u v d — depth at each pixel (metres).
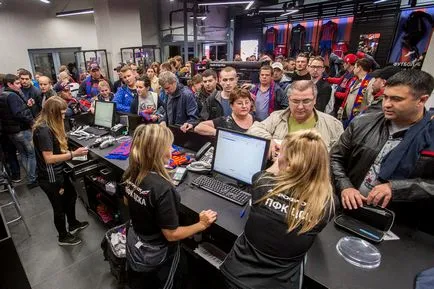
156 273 1.36
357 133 1.43
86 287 1.98
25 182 3.66
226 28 12.77
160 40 10.92
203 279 1.73
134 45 8.05
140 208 1.28
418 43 6.05
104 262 2.22
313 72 3.22
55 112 2.08
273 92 3.04
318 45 8.54
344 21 7.78
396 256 1.11
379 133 1.34
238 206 1.50
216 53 12.52
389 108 1.20
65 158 2.15
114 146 2.60
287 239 0.94
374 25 6.80
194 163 1.95
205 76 3.01
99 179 2.53
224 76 2.61
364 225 1.25
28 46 8.43
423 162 1.17
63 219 2.36
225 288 1.06
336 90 3.75
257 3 7.86
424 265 1.06
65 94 3.51
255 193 1.06
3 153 3.54
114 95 4.00
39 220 2.80
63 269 2.14
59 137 2.15
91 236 2.53
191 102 2.81
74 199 2.50
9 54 8.12
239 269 1.01
